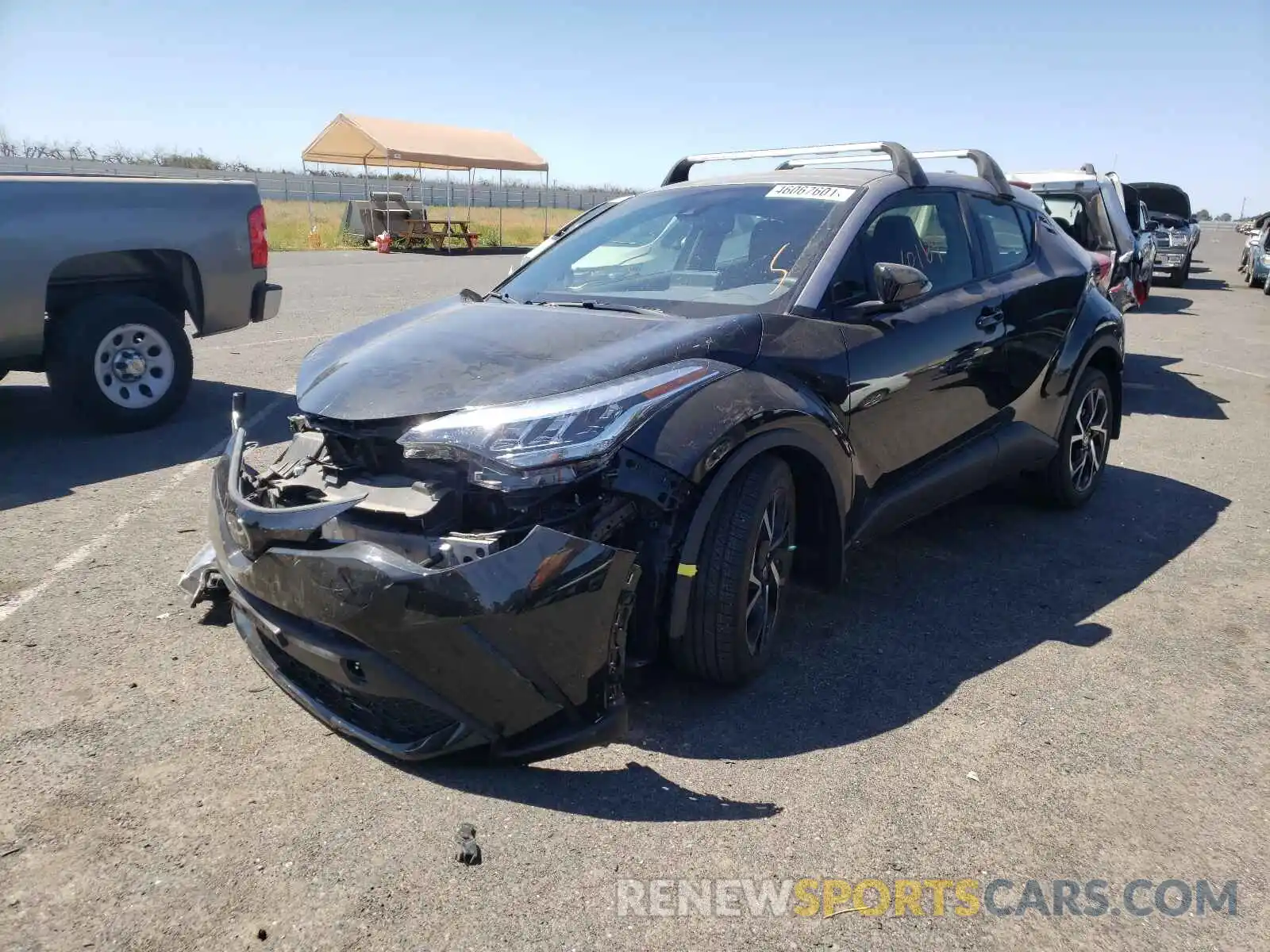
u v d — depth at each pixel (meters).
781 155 4.80
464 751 2.70
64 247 6.15
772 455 3.23
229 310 7.11
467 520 2.82
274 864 2.42
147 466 5.86
